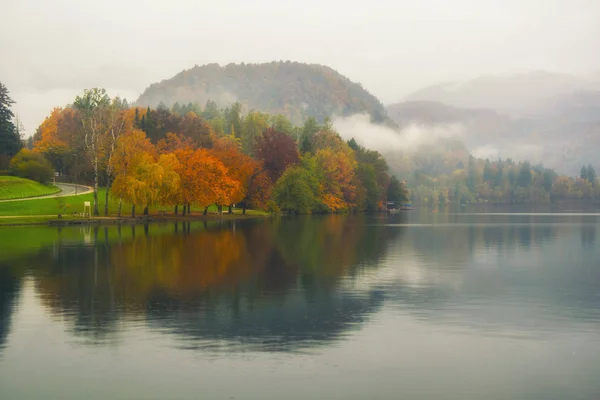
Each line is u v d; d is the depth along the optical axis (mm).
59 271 49750
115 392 22500
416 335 30109
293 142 180250
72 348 27453
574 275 50531
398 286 44031
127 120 193125
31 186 142500
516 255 65812
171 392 22531
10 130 176250
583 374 24656
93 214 121750
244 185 144000
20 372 24438
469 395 22484
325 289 42406
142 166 115688
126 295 39531
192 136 192750
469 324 32406
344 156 192375
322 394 22438
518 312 35531
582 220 156875
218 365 25297
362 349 27641
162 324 31750
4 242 73000
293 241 79375
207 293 40406
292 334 30016
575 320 33500
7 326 31203
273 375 24234
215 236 84938
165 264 54469
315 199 169625
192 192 125688
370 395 22391
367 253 66188
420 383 23578
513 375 24500
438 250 70500
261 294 40281
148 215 123938
